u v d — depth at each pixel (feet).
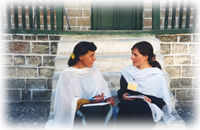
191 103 17.69
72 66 11.28
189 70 17.57
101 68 15.23
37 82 17.46
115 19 20.17
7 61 17.19
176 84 17.66
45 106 16.94
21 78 17.37
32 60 17.26
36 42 17.13
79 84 11.07
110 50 16.17
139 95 11.01
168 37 17.29
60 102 10.70
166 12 17.56
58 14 17.08
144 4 19.33
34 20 17.57
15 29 16.90
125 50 16.24
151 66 11.50
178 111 16.22
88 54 10.87
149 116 10.49
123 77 11.72
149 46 11.07
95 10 19.86
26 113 15.76
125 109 10.60
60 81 10.85
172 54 17.40
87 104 10.37
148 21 19.54
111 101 10.84
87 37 17.24
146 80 11.24
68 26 18.88
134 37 17.46
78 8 18.98
